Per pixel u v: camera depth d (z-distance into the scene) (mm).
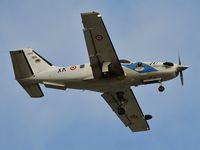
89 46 95062
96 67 98250
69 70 101875
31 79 103250
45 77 102688
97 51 95625
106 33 93000
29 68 103188
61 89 102875
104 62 97312
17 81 103625
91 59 96750
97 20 91500
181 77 101438
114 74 98875
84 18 91375
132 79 99250
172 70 99000
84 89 102250
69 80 101500
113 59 96625
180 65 99875
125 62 99750
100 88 101438
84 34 93250
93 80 100062
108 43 94438
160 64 99250
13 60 103188
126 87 101188
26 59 103125
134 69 99062
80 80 100875
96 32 92938
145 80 99562
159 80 99188
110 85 100375
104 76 99188
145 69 99000
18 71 103312
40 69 103812
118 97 103688
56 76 102312
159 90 98875
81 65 101812
